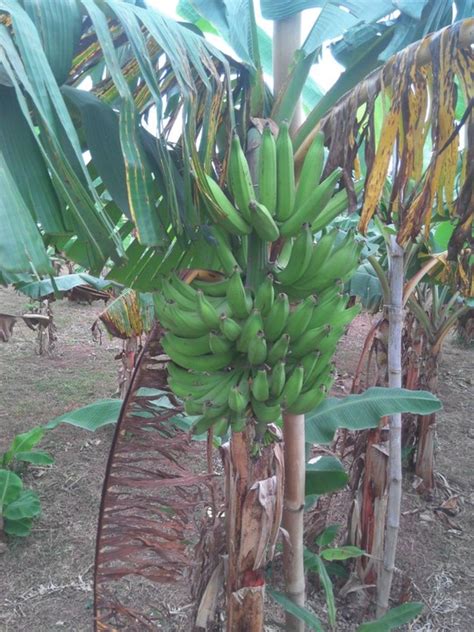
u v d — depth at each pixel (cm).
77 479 454
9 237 96
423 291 458
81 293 495
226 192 175
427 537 392
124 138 124
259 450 178
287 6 171
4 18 121
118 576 201
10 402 633
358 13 164
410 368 420
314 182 151
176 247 199
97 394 668
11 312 1066
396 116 147
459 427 604
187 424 249
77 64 164
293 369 158
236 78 183
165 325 157
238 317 153
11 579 335
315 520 332
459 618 311
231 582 190
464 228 148
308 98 292
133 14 128
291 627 242
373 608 313
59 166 115
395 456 278
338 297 155
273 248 165
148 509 198
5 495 368
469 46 132
